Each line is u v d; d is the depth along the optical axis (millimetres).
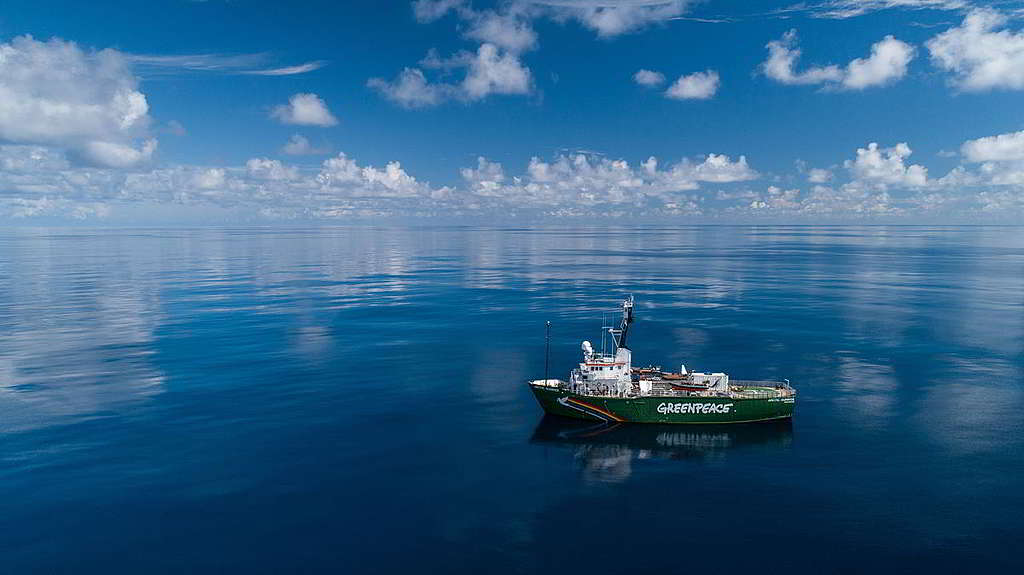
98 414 75375
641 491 54469
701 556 44156
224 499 52844
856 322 134375
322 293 188625
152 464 60188
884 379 89562
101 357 105125
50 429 70062
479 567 42969
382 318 143125
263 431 69562
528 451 63812
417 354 107438
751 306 158750
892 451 62875
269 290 196000
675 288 199000
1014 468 58438
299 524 48719
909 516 49438
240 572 42281
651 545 45688
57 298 177250
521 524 48875
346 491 54500
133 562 43500
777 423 71312
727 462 60562
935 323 132500
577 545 45781
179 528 48000
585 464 60375
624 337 78250
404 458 61938
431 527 48344
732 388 75000
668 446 64938
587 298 176875
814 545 45375
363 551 44938
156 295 183750
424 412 76500
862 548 44875
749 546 45406
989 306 155000
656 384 74375
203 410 76750
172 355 106500
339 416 74812
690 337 120312
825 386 86250
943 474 57188
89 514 50250
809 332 123938
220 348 112250
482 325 134375
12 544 45750
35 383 89125
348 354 107375
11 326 133750
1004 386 85625
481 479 57062
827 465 59562
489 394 84188
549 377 92875
